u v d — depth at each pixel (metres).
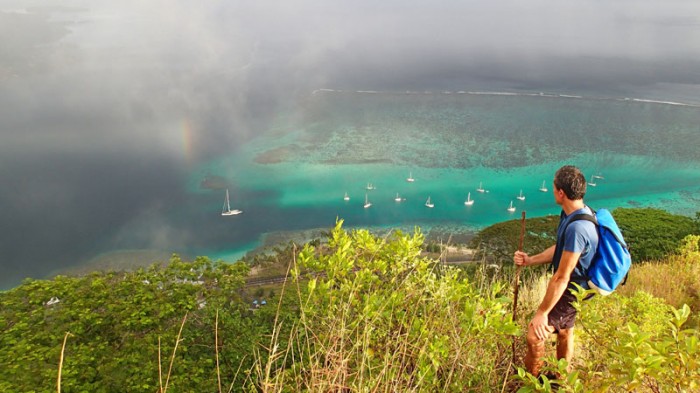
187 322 13.16
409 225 129.25
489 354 4.50
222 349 11.91
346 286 4.91
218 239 130.62
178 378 10.78
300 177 181.25
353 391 3.73
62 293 13.86
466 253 49.69
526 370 4.55
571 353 4.68
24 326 12.41
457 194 155.50
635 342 3.25
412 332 4.38
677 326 3.30
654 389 3.66
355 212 142.62
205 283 14.90
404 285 5.13
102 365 11.18
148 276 14.71
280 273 63.19
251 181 180.88
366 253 5.54
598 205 136.62
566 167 4.49
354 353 4.27
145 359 11.43
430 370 4.00
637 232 23.70
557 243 4.49
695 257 13.40
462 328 4.40
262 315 12.75
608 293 4.25
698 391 3.27
